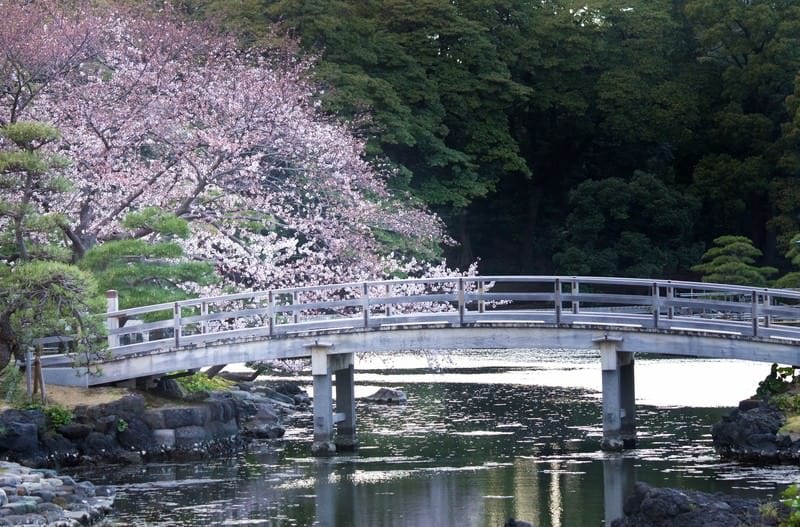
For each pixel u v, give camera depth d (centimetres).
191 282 3203
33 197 3216
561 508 2208
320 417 2861
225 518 2186
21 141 2742
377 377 4522
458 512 2205
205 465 2742
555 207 7256
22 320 2550
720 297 5166
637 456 2689
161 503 2320
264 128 3659
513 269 7175
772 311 2659
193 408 2905
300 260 3597
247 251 3544
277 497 2366
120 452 2777
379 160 5178
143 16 4356
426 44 6328
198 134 3544
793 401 2673
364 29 5825
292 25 5512
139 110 3566
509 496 2325
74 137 3466
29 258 2761
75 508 2184
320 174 3741
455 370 4759
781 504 1811
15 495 2169
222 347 2897
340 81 5347
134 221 2980
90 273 2684
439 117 6075
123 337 3102
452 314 2889
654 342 2727
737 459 2611
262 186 3678
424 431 3184
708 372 4325
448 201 6038
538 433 3108
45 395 2805
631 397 2867
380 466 2689
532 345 2814
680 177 7212
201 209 3497
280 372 4625
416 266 4050
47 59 3525
